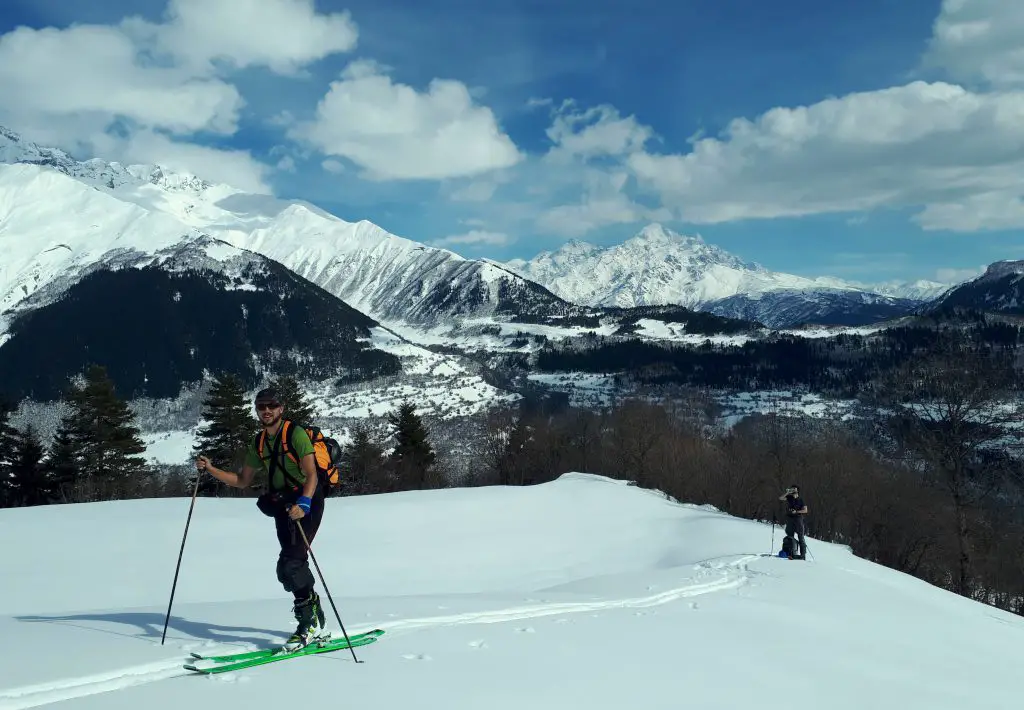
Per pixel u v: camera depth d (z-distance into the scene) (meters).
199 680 5.17
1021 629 14.70
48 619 7.54
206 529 21.55
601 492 32.72
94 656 5.52
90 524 21.25
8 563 16.84
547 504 29.89
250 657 5.81
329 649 6.25
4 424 51.25
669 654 7.45
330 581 18.53
